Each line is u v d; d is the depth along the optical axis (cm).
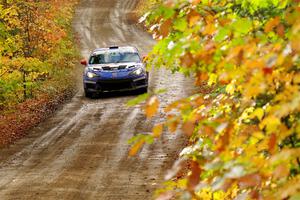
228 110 712
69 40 7038
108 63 3925
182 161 527
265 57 472
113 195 1772
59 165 2212
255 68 498
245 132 602
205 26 570
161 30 596
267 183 555
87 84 3844
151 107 511
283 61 477
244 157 496
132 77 3803
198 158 579
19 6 4006
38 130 2962
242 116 661
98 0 11606
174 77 4534
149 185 1855
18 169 2203
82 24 9206
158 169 2048
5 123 3122
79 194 1812
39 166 2227
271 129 512
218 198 691
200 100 561
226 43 576
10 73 3353
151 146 2408
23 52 4059
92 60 4009
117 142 2542
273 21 529
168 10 569
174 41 668
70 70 5409
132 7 10794
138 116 3103
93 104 3622
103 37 8006
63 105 3669
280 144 589
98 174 2038
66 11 7712
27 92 3984
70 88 4419
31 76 3609
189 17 586
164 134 2598
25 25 4156
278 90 562
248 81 519
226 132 505
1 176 2114
